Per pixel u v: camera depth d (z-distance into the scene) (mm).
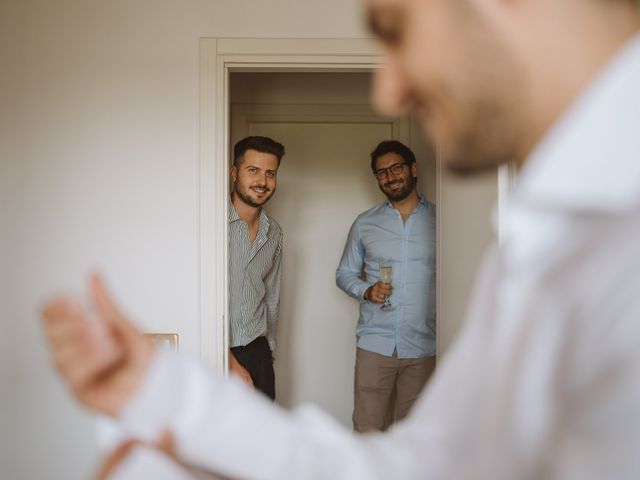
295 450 487
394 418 4270
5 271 2768
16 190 2775
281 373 4324
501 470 378
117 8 2807
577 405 344
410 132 4301
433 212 4016
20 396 2766
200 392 436
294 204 4348
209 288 2795
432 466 526
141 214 2797
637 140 352
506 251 422
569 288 353
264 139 3547
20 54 2783
